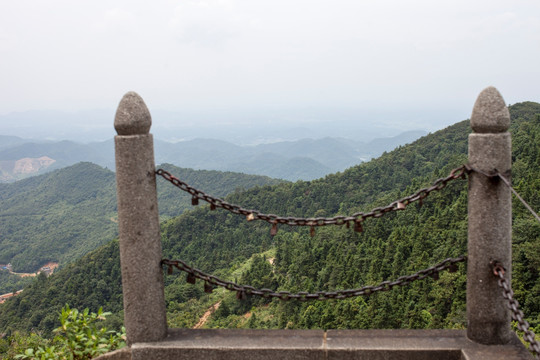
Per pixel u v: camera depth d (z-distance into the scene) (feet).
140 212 11.39
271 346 11.12
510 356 10.39
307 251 110.63
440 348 10.77
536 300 54.19
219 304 114.93
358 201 185.88
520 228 65.98
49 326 144.46
